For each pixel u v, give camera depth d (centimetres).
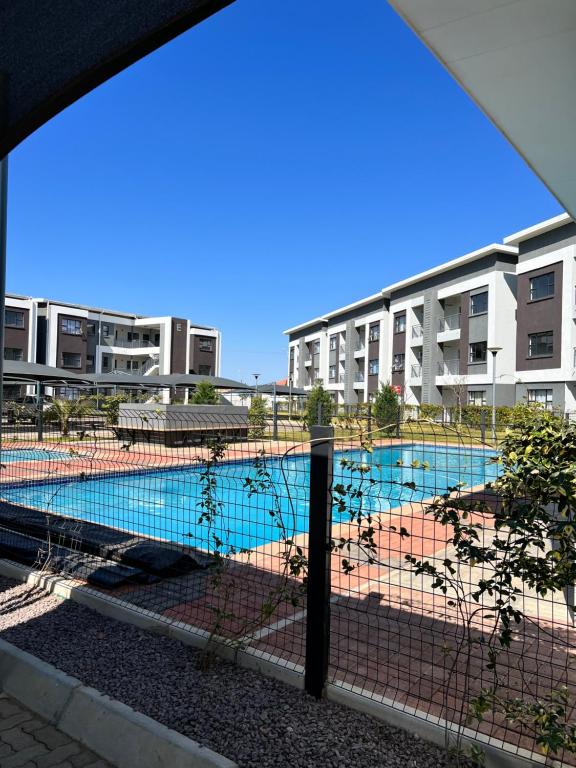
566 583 201
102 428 1274
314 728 231
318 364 5184
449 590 390
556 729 195
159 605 365
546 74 374
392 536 539
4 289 408
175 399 2600
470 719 209
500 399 2703
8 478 745
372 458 278
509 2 301
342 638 314
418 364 3419
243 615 345
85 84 207
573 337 2281
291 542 290
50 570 443
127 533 511
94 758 225
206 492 363
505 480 212
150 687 265
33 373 1911
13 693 276
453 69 374
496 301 2745
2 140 237
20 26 227
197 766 204
